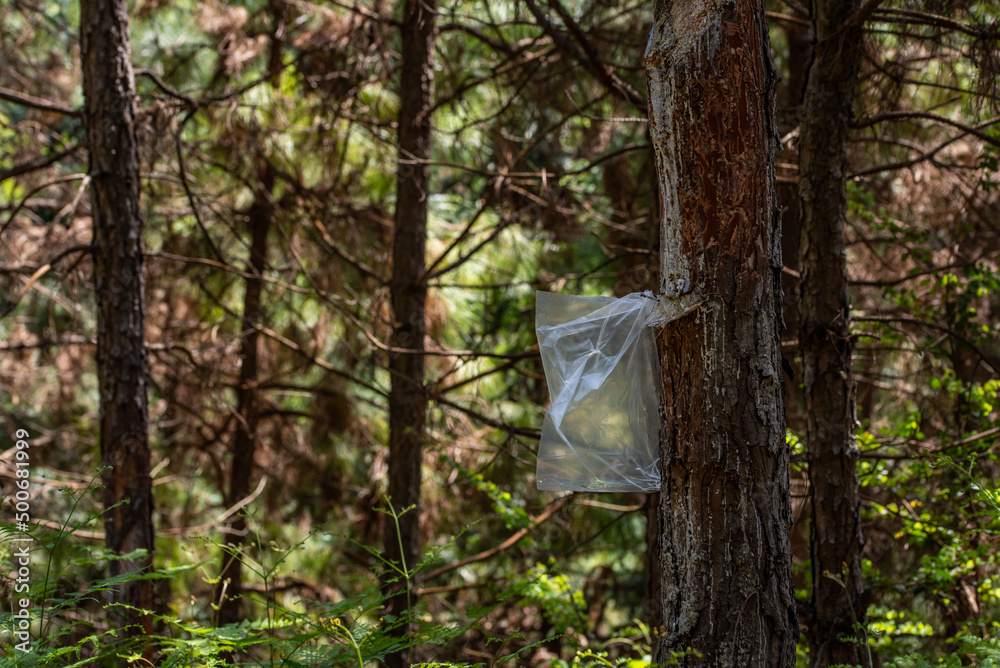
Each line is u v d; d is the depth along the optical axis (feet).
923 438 14.29
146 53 23.97
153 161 17.25
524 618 24.06
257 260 22.95
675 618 6.46
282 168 21.66
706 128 6.31
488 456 22.17
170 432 25.13
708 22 6.31
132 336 14.28
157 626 12.86
